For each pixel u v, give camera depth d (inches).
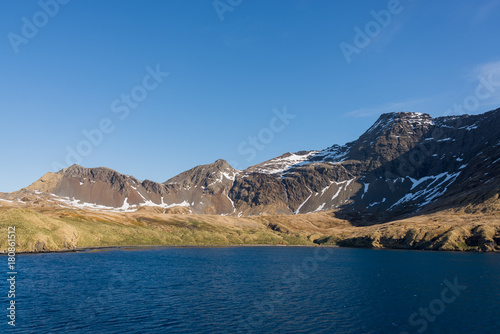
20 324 1660.9
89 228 7386.8
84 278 2952.8
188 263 4352.9
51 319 1749.5
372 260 5078.7
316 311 2004.2
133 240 7721.5
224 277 3262.8
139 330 1608.0
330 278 3294.8
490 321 1830.7
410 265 4357.8
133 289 2556.6
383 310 2041.1
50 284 2645.2
